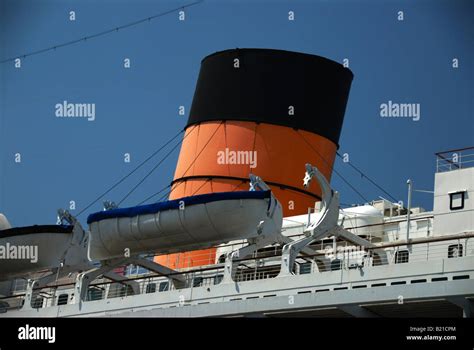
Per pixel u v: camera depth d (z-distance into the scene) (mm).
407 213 74000
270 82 89688
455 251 68875
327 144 90188
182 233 73250
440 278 63031
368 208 77938
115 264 76750
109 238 75750
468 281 60719
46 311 77188
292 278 67812
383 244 72125
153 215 74062
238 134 89125
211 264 80062
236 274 74188
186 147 92062
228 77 90750
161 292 72500
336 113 91500
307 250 70938
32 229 79438
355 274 65688
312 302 64688
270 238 72375
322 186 71000
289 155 88312
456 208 70375
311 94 89812
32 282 79062
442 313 63031
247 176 88000
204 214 72062
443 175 71438
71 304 76062
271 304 66125
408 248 70625
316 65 90375
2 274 81250
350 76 93312
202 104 91688
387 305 62969
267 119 88875
